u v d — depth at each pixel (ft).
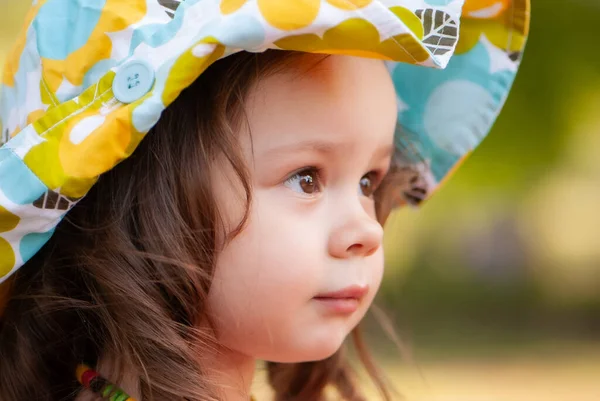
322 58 3.62
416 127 4.91
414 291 19.61
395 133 4.89
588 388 12.63
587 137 14.78
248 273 3.54
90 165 3.24
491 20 4.59
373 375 5.39
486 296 19.39
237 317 3.59
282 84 3.57
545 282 19.65
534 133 14.03
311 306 3.62
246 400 3.96
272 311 3.57
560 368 13.94
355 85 3.70
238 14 3.16
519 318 18.01
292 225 3.57
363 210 3.75
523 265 19.90
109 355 3.85
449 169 4.98
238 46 3.16
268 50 3.58
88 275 3.76
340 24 3.12
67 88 3.53
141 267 3.62
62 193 3.28
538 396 12.15
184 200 3.57
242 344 3.67
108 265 3.65
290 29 3.13
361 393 5.34
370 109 3.74
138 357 3.61
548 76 13.64
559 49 13.58
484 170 14.85
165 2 3.47
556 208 18.79
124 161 3.67
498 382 12.92
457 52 4.73
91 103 3.38
